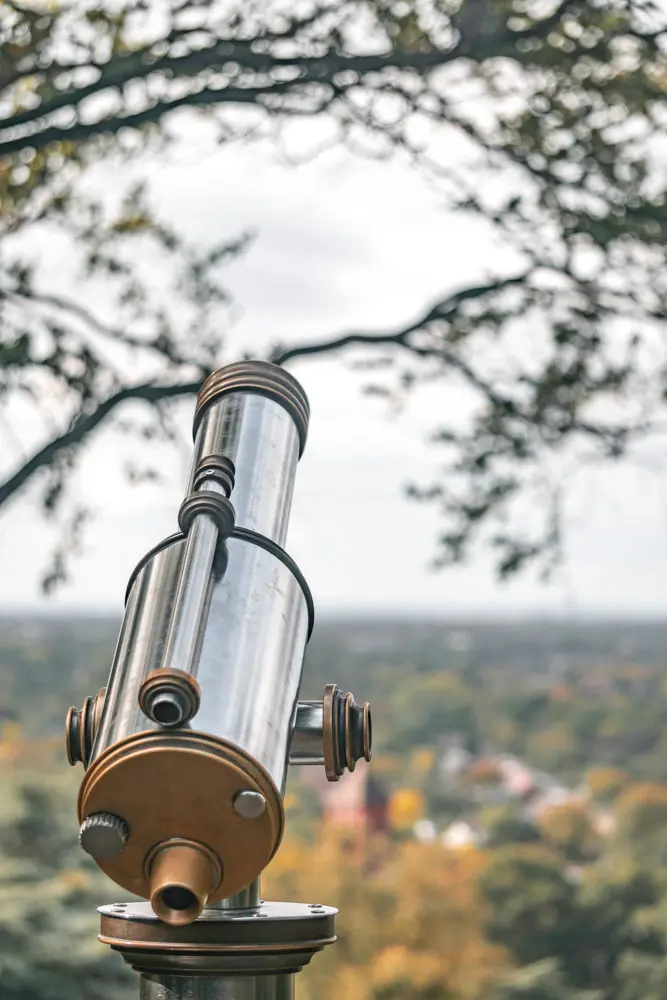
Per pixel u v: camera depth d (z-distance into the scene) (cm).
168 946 107
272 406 134
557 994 3400
